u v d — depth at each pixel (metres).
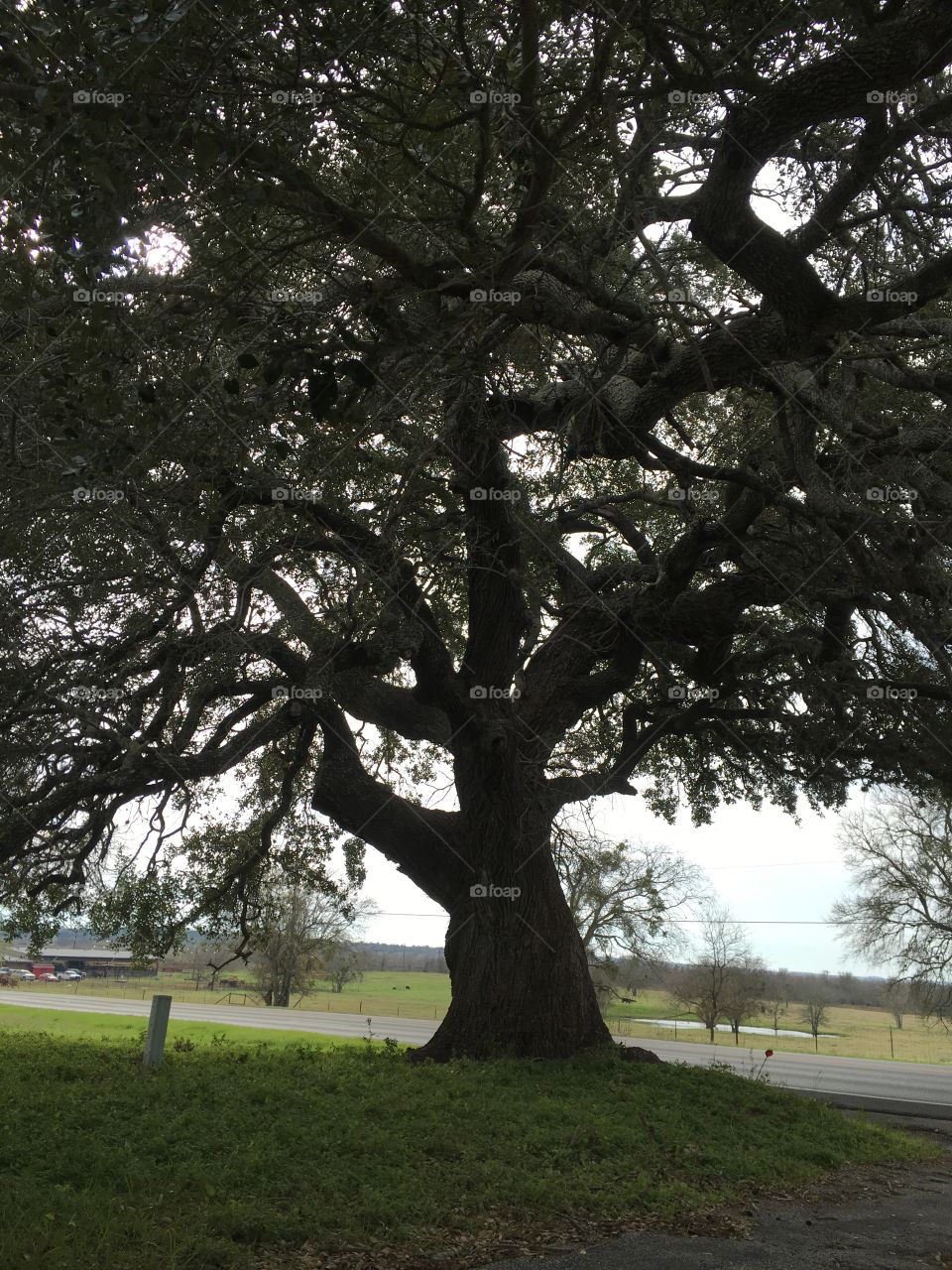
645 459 14.53
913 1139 15.46
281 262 7.71
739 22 8.48
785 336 9.09
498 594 17.78
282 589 16.09
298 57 7.04
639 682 22.09
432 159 7.86
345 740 18.66
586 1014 17.47
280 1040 27.39
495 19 8.20
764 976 58.66
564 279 8.48
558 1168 10.43
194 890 20.27
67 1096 11.53
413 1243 7.86
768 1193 10.79
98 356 7.41
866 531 12.91
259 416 8.68
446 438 13.17
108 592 13.20
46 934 18.91
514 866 17.62
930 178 11.23
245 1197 8.19
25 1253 6.34
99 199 6.11
